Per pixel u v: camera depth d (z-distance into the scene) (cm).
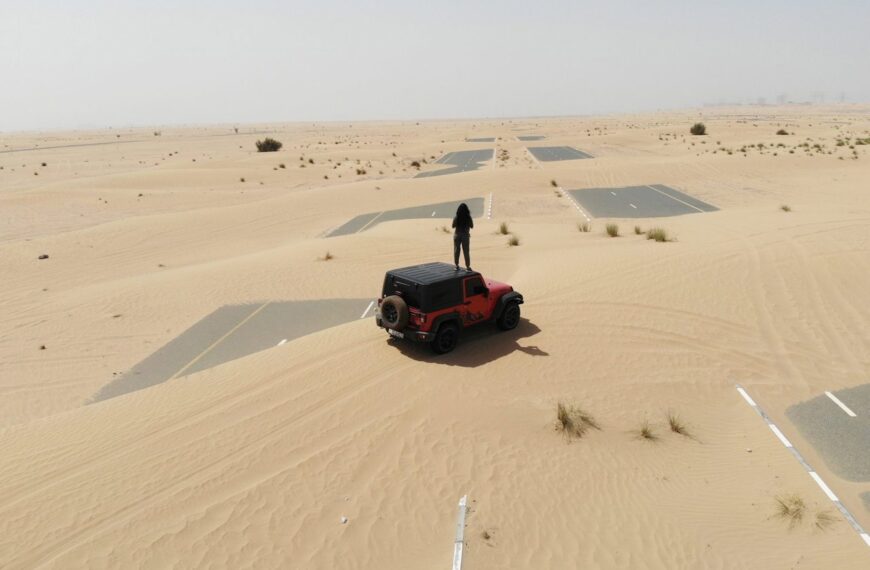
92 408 1147
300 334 1662
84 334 1770
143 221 3531
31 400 1339
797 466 938
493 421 1016
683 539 765
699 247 2000
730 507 839
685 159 5459
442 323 1244
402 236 2747
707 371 1245
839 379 1216
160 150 10712
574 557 723
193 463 898
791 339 1373
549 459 926
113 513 783
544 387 1144
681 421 1068
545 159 6775
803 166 4709
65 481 868
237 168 6312
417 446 937
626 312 1489
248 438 965
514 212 3481
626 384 1176
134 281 2316
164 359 1542
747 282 1656
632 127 14300
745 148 6650
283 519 766
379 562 700
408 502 809
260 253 2673
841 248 1872
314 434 973
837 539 760
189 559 695
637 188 4216
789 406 1130
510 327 1399
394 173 6022
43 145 13375
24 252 2873
